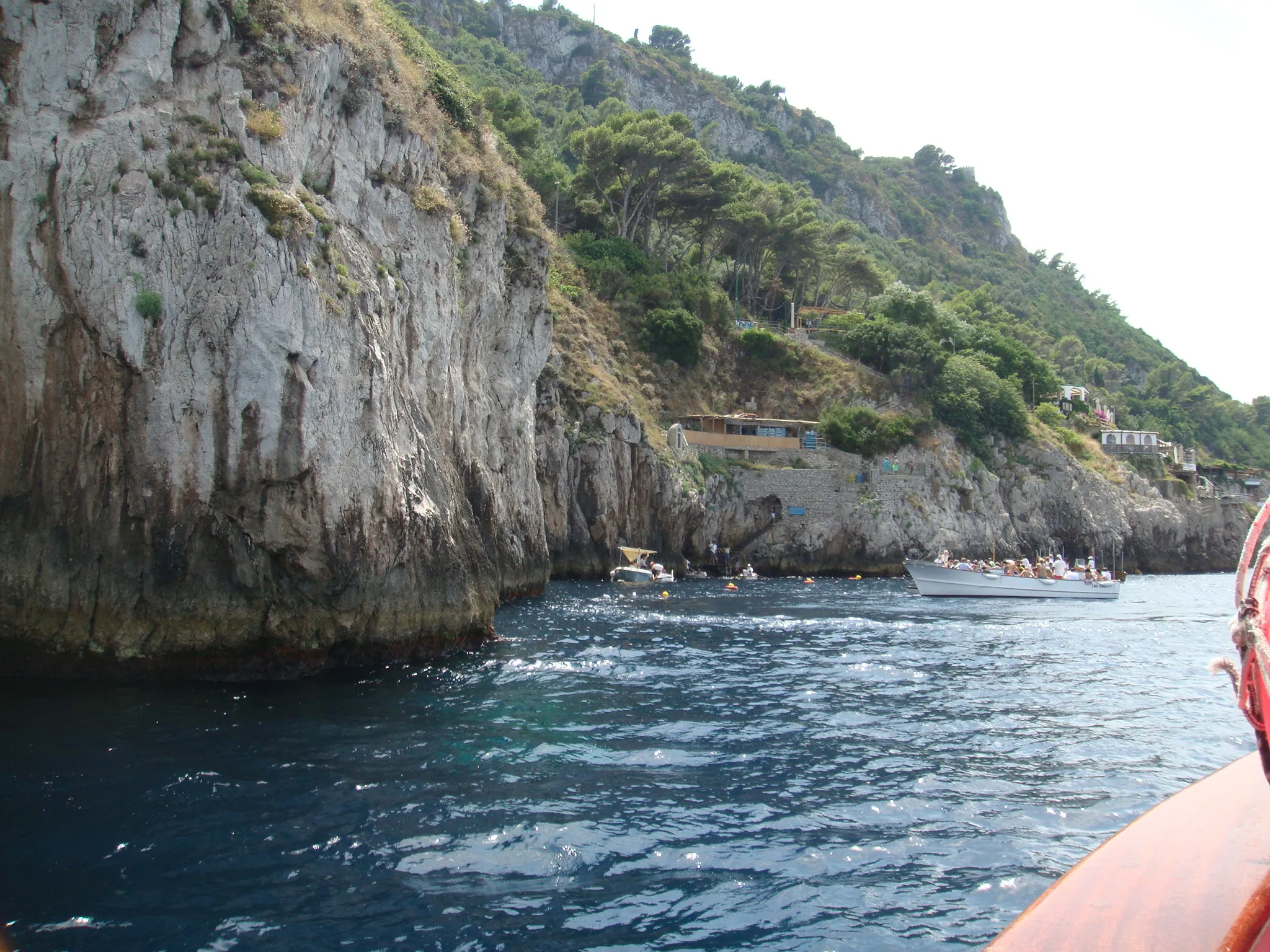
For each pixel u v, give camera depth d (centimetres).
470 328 3525
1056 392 10338
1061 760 1484
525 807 1188
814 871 1016
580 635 2809
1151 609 4425
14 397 1780
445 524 2355
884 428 7238
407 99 2741
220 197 1886
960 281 19125
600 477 5600
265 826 1088
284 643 1916
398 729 1550
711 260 9188
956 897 956
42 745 1376
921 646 2800
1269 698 381
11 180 1772
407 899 917
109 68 1862
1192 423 14812
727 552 6462
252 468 1859
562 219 8369
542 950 823
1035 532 7644
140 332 1794
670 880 984
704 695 1928
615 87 18112
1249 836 519
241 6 2078
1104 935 418
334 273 2056
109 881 927
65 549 1792
